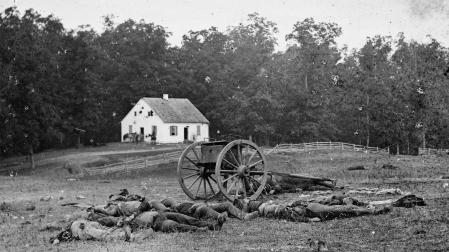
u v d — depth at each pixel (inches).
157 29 3324.3
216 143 706.8
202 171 725.3
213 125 3282.5
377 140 3024.1
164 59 3341.5
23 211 678.5
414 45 3191.4
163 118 2566.4
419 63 3070.9
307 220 502.0
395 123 2815.0
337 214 506.9
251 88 3051.2
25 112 2006.6
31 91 1969.7
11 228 539.8
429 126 2787.9
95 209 549.6
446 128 2770.7
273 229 468.4
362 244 386.9
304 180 803.4
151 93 3152.1
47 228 520.1
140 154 2048.5
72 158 2012.8
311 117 3011.8
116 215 536.7
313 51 3218.5
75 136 2682.1
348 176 1127.0
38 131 2033.7
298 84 3196.4
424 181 906.1
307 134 3002.0
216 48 3836.1
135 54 3223.4
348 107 3016.7
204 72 3417.8
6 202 739.4
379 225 451.5
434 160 1653.5
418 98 2827.3
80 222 468.4
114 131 3235.7
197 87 3334.2
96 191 979.3
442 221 455.2
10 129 1925.4
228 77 3280.0
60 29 2379.4
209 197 730.2
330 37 3353.8
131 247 413.7
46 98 2111.2
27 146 1988.2
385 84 2987.2
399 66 3169.3
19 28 2092.8
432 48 3110.2
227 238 435.5
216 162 671.8
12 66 1990.7
